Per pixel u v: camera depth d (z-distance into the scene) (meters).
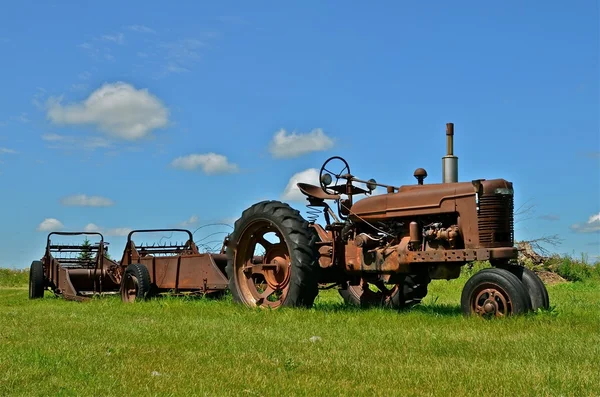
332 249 8.95
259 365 4.85
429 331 6.28
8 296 15.12
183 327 6.98
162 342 5.99
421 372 4.50
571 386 4.02
